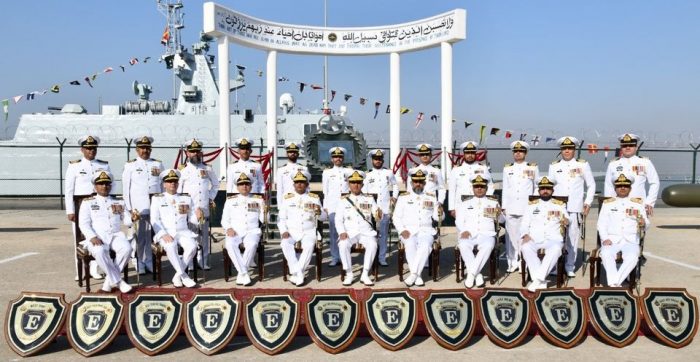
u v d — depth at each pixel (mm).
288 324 5488
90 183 8586
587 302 5746
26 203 23422
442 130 15820
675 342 5527
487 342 5727
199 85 25656
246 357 5289
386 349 5488
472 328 5598
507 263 9930
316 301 5660
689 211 19891
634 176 8656
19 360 5168
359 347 5578
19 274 8797
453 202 9953
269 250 11109
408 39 16266
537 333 5926
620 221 7508
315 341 5418
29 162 25250
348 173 10070
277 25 16078
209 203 9352
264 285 8133
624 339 5562
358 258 10438
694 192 14102
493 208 8148
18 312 5473
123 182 9133
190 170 9438
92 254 7344
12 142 25078
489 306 5719
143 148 9211
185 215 8305
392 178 10180
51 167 25250
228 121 15273
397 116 16703
